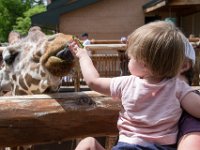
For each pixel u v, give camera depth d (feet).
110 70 26.14
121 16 51.42
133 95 7.23
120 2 51.26
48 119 8.55
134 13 51.52
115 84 7.54
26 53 10.01
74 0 53.47
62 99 8.75
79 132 8.89
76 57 8.13
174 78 7.21
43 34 10.22
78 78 19.26
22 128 8.41
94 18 51.06
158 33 6.93
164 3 44.45
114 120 9.07
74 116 8.75
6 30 116.98
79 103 8.81
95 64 25.95
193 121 6.95
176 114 7.00
